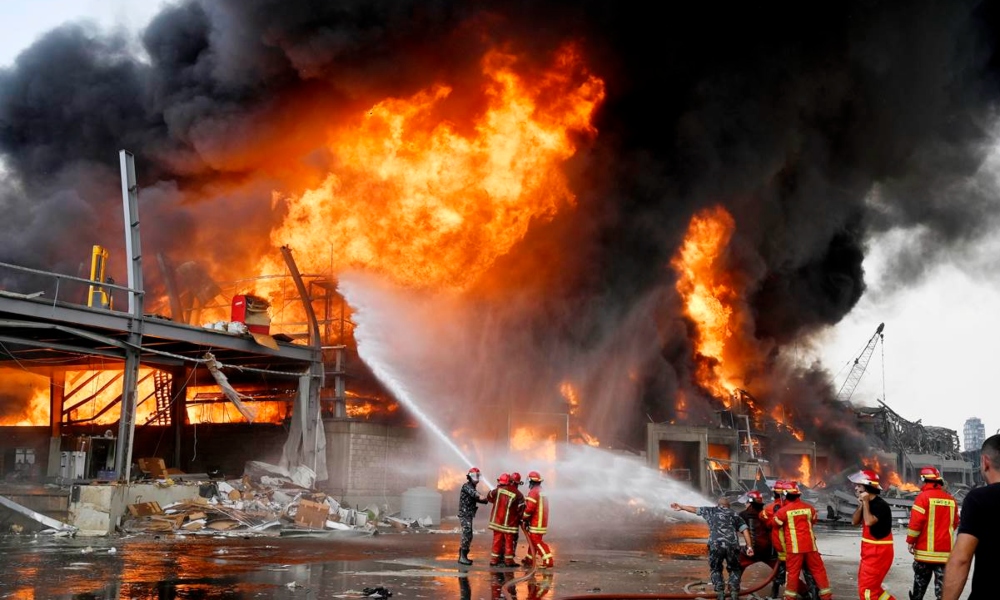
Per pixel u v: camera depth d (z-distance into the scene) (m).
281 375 24.62
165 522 18.50
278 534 19.16
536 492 14.49
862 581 8.98
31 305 17.27
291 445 23.78
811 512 10.05
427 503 24.14
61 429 26.25
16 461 23.91
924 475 9.38
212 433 26.22
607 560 16.25
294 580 11.83
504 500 14.40
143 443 26.50
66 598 9.88
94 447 20.62
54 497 18.22
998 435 4.83
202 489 20.84
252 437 25.56
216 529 18.89
